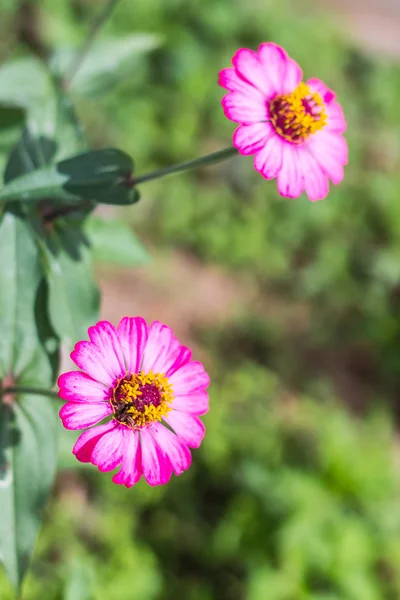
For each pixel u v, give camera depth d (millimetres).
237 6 7215
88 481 4246
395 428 5746
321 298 6367
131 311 5582
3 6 5516
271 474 4359
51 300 2123
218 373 5496
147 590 3951
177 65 6664
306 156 2080
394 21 8930
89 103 5656
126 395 1750
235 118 1979
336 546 4016
